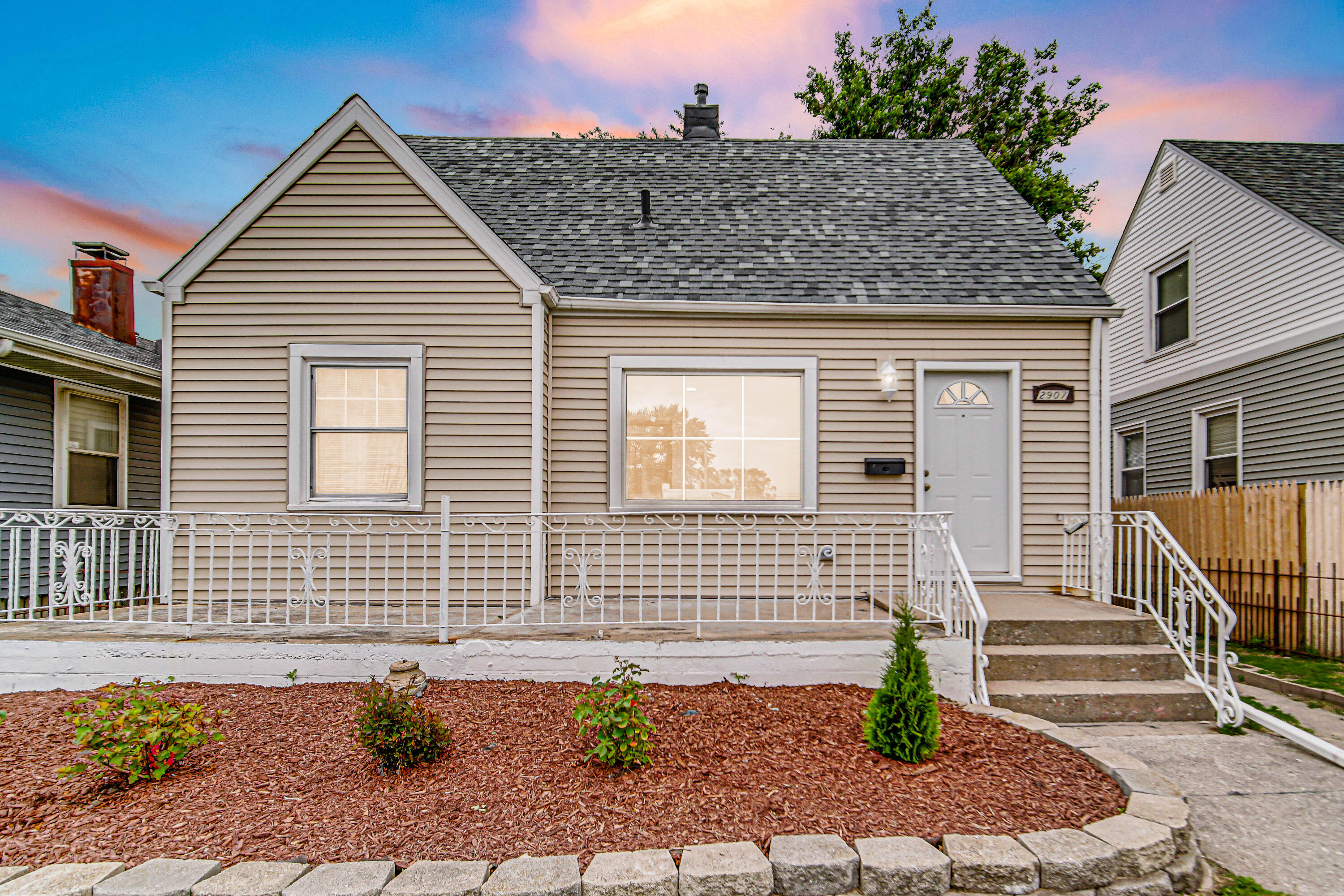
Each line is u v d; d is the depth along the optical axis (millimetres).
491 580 6184
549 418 6625
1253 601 6797
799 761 3375
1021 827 2742
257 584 6137
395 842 2629
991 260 7355
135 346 9352
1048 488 6820
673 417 6820
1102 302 6789
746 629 4875
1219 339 9602
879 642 4602
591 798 2969
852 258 7359
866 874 2449
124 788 3096
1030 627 5090
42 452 7898
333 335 6184
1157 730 4422
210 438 6168
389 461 6250
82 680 4586
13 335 6781
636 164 9391
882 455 6820
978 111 20984
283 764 3348
